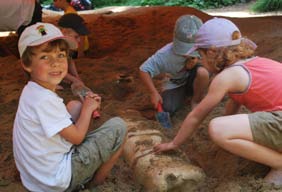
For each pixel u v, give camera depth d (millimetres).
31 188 2396
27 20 5539
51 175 2314
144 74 3352
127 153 2812
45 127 2262
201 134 3121
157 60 3334
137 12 8352
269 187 2428
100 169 2543
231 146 2426
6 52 6109
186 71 3398
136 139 2846
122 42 6156
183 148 3016
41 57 2318
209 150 2971
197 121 2549
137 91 3992
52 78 2355
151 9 8406
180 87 3500
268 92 2461
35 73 2357
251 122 2410
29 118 2307
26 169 2371
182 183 2461
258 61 2535
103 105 3688
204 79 3371
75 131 2340
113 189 2553
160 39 6082
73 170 2375
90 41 6246
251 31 6293
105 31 6863
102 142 2434
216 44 2467
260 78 2467
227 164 2781
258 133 2400
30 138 2318
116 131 2477
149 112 3561
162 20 7324
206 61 2576
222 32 2465
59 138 2332
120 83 4145
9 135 3225
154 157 2637
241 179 2549
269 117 2412
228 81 2463
